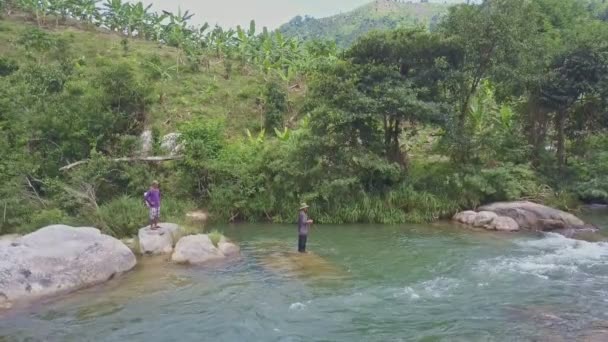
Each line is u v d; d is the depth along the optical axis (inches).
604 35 1035.3
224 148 1023.0
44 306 476.4
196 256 629.3
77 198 776.9
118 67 1039.6
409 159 1039.0
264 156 967.6
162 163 991.6
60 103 959.0
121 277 569.3
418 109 894.4
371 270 601.0
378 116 938.1
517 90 1043.9
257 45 1685.5
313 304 481.7
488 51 958.4
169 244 687.1
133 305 480.4
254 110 1414.9
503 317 439.8
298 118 1390.3
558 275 568.4
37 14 1839.3
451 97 1000.9
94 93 992.9
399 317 445.4
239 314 454.9
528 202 905.5
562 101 1023.6
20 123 909.8
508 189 927.0
